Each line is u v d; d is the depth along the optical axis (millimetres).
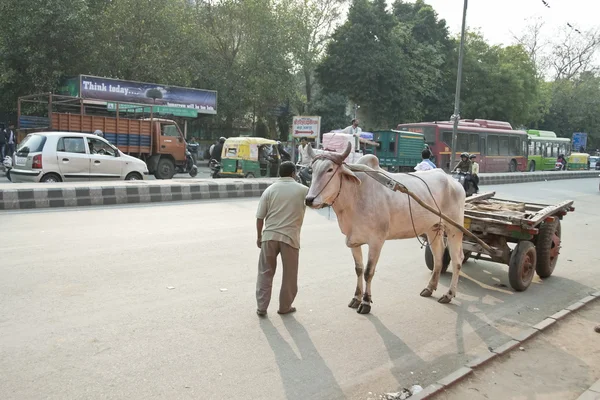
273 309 5590
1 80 23391
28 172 13234
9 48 23047
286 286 5355
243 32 33062
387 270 7629
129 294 5781
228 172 18328
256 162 18312
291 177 5422
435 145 28188
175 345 4543
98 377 3912
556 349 5004
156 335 4730
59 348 4359
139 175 15344
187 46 29156
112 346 4449
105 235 8602
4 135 21156
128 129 17859
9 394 3611
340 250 8570
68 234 8531
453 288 6320
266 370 4191
